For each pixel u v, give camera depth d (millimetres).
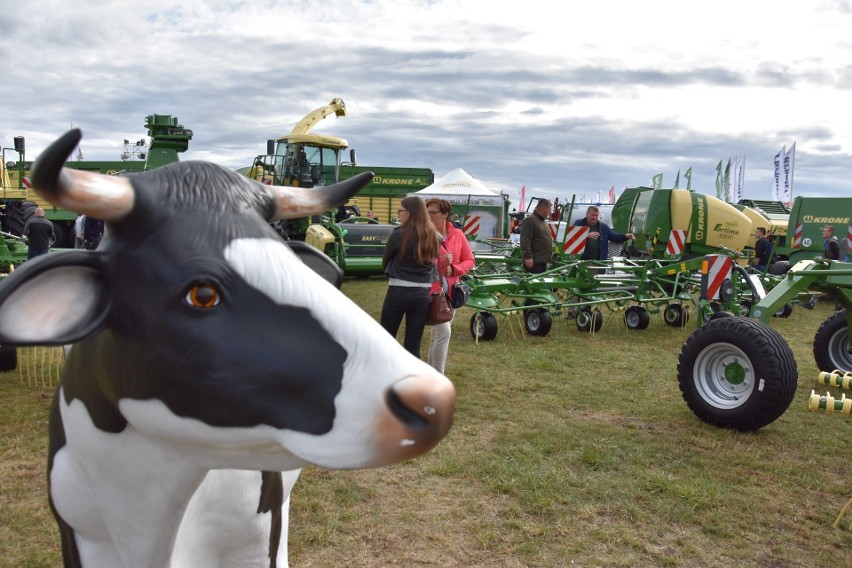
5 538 3484
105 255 1404
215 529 1827
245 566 1937
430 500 4059
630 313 9930
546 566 3418
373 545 3559
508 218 20125
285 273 1393
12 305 1313
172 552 1682
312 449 1328
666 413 5793
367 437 1305
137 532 1631
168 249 1375
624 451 4883
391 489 4184
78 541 1776
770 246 15422
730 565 3486
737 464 4723
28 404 5441
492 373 6902
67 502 1711
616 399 6152
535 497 4094
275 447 1399
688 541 3688
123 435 1528
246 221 1447
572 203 11930
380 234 14016
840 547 3689
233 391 1339
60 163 1207
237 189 1517
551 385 6539
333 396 1324
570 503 4055
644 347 8500
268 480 1896
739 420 5273
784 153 31578
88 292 1403
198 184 1463
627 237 10883
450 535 3678
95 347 1504
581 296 9422
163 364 1363
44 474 4227
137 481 1571
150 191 1405
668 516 3947
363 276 14656
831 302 14234
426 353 7598
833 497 4277
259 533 1902
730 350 5387
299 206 1654
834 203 16219
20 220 15852
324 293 1394
